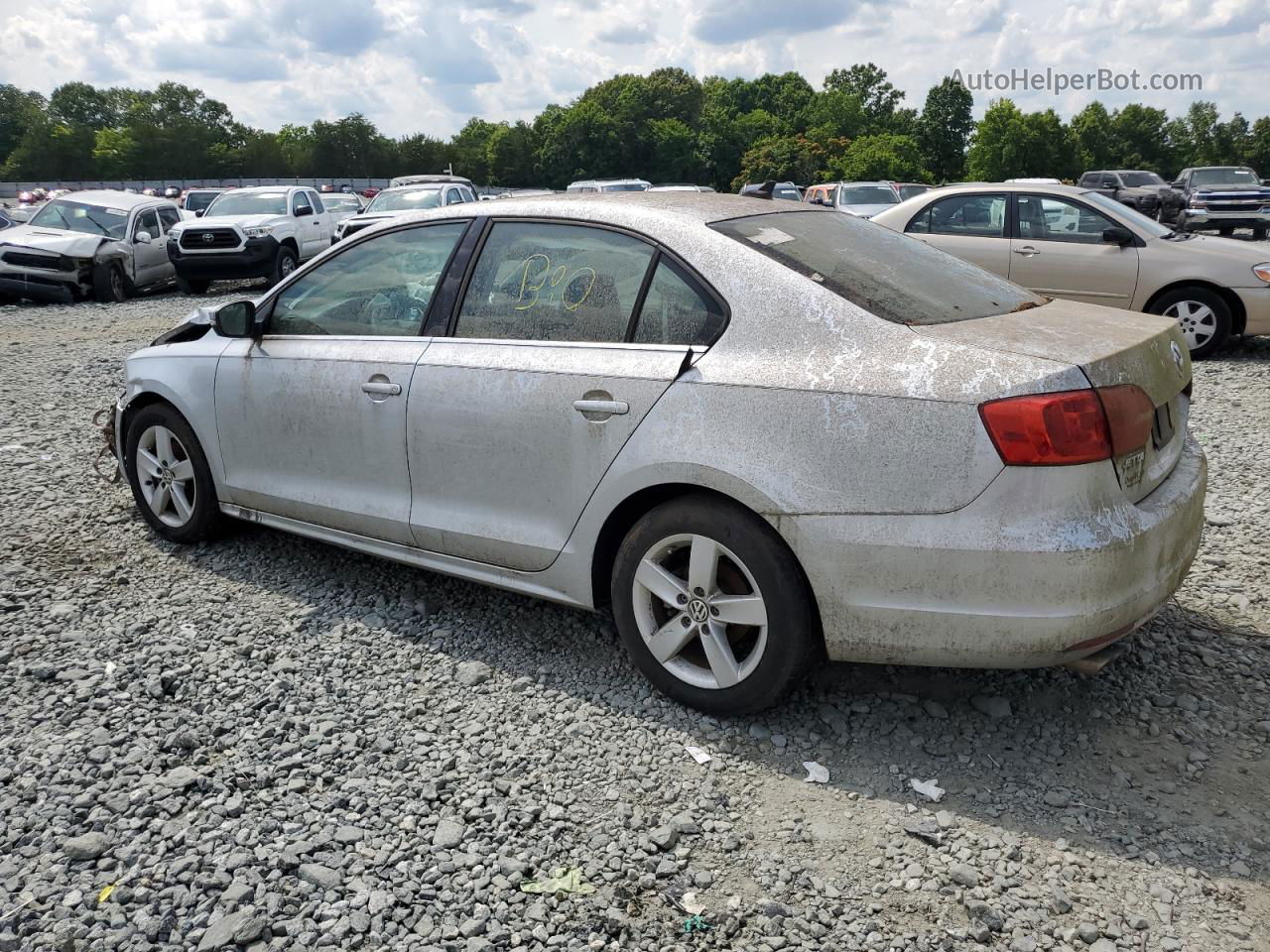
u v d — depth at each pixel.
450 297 4.07
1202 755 3.25
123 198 20.08
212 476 4.98
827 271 3.41
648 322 3.53
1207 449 6.71
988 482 2.87
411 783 3.17
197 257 19.16
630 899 2.66
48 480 6.38
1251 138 125.75
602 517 3.55
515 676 3.84
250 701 3.66
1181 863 2.75
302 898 2.67
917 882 2.71
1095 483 2.88
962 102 114.62
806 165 104.06
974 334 3.12
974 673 3.78
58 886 2.71
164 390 5.04
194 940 2.52
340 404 4.28
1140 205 33.97
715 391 3.27
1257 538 5.05
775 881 2.72
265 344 4.66
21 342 12.78
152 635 4.21
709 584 3.36
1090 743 3.34
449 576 4.54
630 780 3.17
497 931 2.55
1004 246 10.30
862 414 3.02
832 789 3.11
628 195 4.00
